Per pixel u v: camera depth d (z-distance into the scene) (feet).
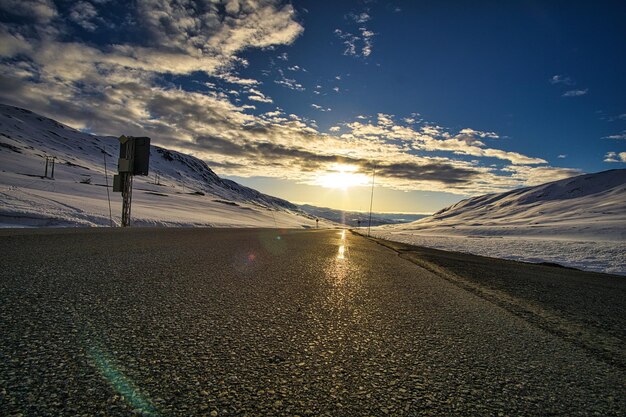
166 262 16.66
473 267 29.25
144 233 36.86
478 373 6.04
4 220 41.86
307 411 4.28
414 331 8.43
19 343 5.64
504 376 6.00
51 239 22.85
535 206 522.88
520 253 80.33
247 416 4.04
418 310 10.88
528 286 19.99
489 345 7.79
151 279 12.22
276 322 8.25
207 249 24.98
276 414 4.15
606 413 4.86
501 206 591.37
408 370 5.93
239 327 7.61
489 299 14.19
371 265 24.17
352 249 40.16
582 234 229.45
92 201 130.72
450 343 7.68
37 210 54.95
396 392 5.03
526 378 5.99
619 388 5.87
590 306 15.05
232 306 9.43
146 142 56.80
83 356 5.36
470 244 111.75
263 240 42.73
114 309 8.19
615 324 11.59
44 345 5.65
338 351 6.61
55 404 3.93
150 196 263.29
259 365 5.63
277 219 353.31
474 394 5.16
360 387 5.11
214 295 10.55
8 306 7.69
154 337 6.51
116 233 33.32
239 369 5.41
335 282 15.15
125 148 57.31
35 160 380.17
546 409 4.85
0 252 15.57
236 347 6.37
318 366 5.79
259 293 11.44
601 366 7.02
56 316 7.25
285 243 40.86
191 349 6.07
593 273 42.06
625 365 7.21
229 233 54.29
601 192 511.81
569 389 5.66
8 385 4.27
